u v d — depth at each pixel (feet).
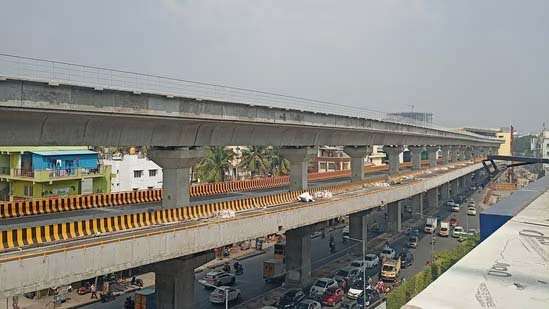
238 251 222.07
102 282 168.35
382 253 202.69
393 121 221.46
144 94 98.43
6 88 76.59
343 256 208.33
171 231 90.53
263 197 132.67
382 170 320.09
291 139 158.20
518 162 263.90
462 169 330.54
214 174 268.82
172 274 111.55
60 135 91.86
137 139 106.73
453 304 35.60
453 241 240.73
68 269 72.95
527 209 89.66
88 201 128.98
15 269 66.18
